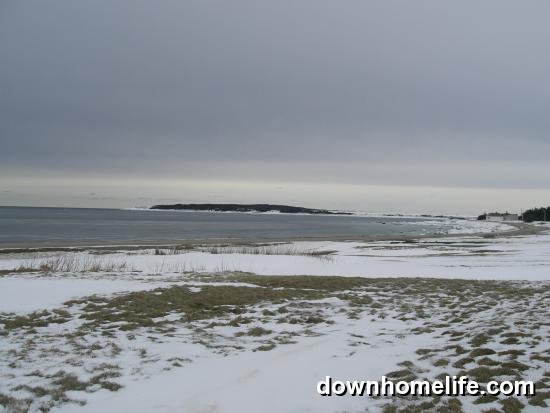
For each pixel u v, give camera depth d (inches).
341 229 4921.3
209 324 448.5
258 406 243.6
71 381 275.6
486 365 295.4
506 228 5000.0
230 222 6663.4
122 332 402.0
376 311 534.0
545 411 219.0
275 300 589.9
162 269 1027.3
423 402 242.8
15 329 397.7
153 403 246.7
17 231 3366.1
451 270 1093.1
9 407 235.0
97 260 1208.8
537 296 619.8
